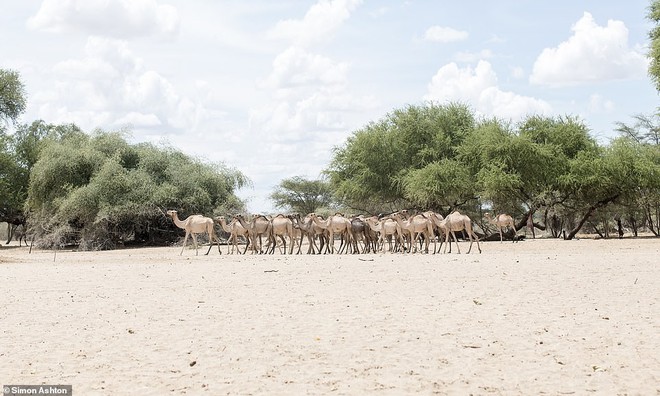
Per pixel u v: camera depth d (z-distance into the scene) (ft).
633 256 92.58
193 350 35.06
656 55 141.90
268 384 28.76
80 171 168.76
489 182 157.69
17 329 40.93
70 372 30.91
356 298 52.54
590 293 54.19
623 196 170.60
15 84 201.05
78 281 67.82
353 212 215.31
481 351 34.27
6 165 202.08
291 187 256.73
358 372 30.50
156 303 51.16
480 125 179.32
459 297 52.60
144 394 27.40
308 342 36.55
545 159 165.37
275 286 60.95
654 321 41.50
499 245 130.82
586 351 34.01
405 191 175.32
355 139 186.19
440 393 27.27
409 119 185.26
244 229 115.65
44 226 163.63
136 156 178.60
